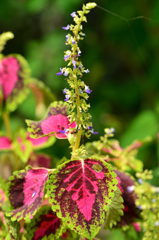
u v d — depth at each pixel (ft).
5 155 2.89
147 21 6.07
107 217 2.16
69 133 2.13
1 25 7.58
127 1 6.25
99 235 4.53
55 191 2.03
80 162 2.09
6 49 7.60
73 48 2.03
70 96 2.06
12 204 2.12
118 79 6.98
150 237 2.18
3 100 2.77
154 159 4.87
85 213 2.01
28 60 6.76
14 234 2.13
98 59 6.86
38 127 2.21
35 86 2.96
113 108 6.67
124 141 5.06
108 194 2.03
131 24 6.21
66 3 6.11
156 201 2.16
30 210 2.06
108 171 2.06
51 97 3.00
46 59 6.62
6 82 2.78
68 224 2.00
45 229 2.23
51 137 2.80
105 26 6.41
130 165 2.56
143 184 2.16
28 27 7.77
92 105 6.57
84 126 2.08
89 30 6.74
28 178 2.15
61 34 6.82
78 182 2.05
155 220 2.16
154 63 6.23
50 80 6.35
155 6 5.49
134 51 6.43
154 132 4.95
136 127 5.08
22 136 2.77
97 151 2.46
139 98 6.59
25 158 2.68
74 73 2.04
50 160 2.74
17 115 6.15
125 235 2.37
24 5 7.18
